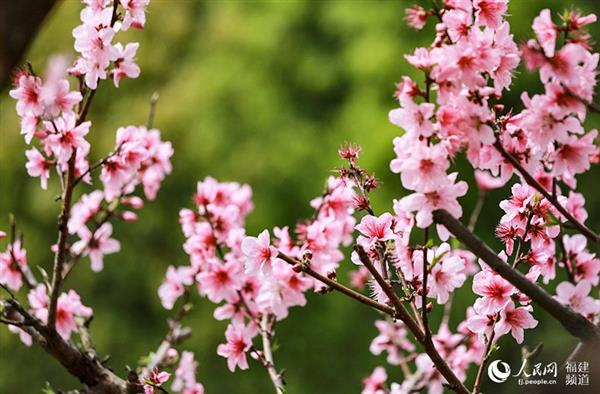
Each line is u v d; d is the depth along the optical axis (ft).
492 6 9.09
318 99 44.88
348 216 13.52
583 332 7.98
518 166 8.89
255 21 47.14
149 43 48.62
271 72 45.78
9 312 11.82
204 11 49.83
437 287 9.72
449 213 8.21
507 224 10.19
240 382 39.75
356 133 41.55
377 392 15.69
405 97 8.66
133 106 46.60
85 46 11.14
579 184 38.42
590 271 11.36
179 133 45.75
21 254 13.87
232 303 13.46
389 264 11.05
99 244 14.85
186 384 14.38
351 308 39.81
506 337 30.91
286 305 12.48
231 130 44.98
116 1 11.11
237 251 13.75
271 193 42.65
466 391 9.28
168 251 44.39
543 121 8.56
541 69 8.33
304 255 9.82
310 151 43.11
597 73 8.67
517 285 8.05
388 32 43.75
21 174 45.91
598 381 9.87
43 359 44.24
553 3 36.96
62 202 12.02
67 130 11.46
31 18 13.44
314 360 39.81
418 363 14.66
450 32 8.93
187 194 44.65
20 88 11.50
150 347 43.45
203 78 46.60
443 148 8.46
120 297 44.29
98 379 11.74
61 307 12.96
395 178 38.86
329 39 45.75
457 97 8.60
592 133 8.98
